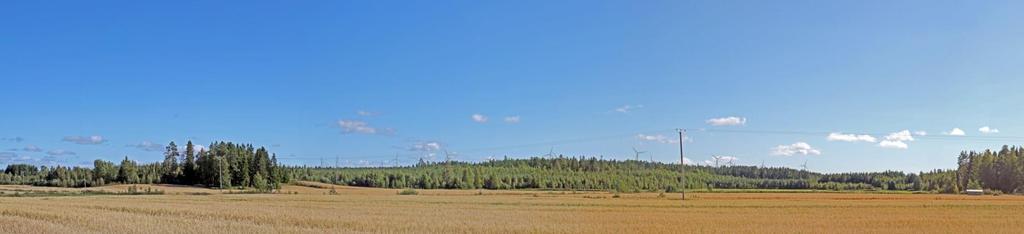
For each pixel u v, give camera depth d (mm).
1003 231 37250
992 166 172500
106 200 81125
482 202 79188
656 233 35844
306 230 36469
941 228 39188
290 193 129000
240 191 142875
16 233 35750
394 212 53750
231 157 178625
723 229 38062
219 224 39938
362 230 36875
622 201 83062
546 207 65312
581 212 55688
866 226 40438
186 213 50812
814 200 86125
